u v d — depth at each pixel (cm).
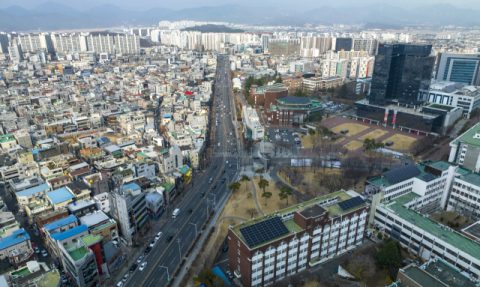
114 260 18512
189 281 17325
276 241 16088
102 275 17525
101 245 17288
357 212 18862
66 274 17750
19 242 18538
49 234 18938
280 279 17175
